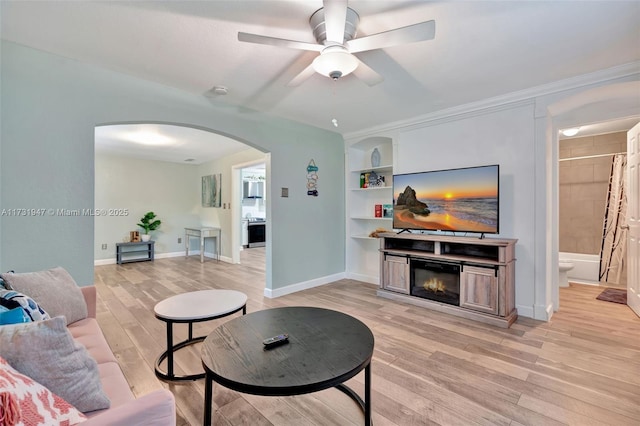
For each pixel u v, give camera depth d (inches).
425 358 93.8
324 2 60.4
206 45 88.0
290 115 155.2
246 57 94.7
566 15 74.4
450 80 112.4
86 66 99.6
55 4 69.9
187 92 122.5
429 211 146.7
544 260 121.8
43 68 92.4
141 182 278.8
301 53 92.4
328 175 188.7
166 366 89.7
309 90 121.4
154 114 113.7
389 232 171.5
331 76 80.3
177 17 74.9
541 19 75.9
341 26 65.8
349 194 197.5
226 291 103.8
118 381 55.0
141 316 131.3
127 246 261.9
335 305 145.7
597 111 126.8
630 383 80.1
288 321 77.1
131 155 261.1
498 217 126.5
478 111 136.0
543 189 121.5
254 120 147.3
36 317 58.0
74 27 79.3
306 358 58.3
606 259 177.3
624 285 172.1
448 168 146.3
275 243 160.2
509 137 129.0
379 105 138.8
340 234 197.9
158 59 96.3
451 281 135.8
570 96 114.7
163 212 291.6
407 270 148.6
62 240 96.1
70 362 41.8
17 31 81.3
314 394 77.4
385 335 110.4
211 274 216.7
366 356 59.3
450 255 137.7
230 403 73.6
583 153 186.7
